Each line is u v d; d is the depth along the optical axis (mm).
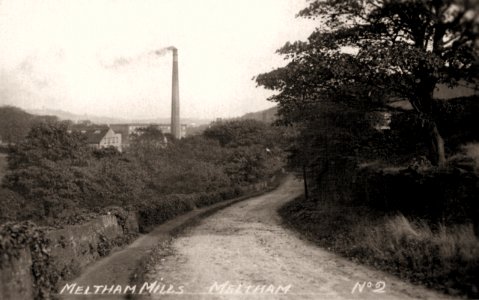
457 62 12961
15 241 7531
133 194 40125
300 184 60188
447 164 13547
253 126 79625
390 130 20797
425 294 7938
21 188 38594
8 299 6996
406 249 10586
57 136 44031
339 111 18312
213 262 12438
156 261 12945
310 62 15180
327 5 14477
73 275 10367
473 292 7645
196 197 36156
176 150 62500
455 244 9500
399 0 12359
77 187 38188
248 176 59844
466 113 18562
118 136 100938
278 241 16828
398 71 14141
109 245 14188
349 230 15141
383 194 15945
